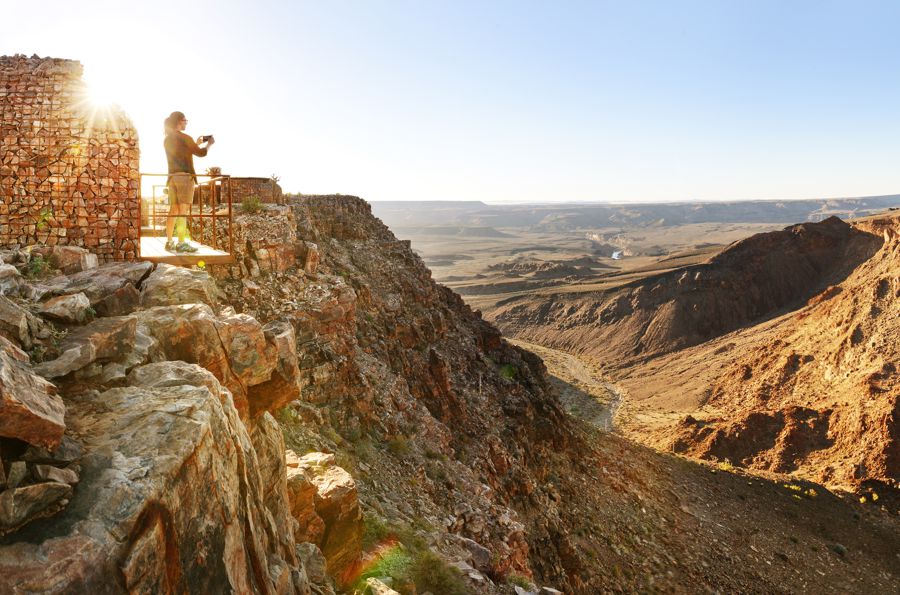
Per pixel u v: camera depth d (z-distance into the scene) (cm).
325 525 1018
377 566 1122
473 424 3212
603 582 2955
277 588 614
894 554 4344
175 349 705
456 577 1227
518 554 2030
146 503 436
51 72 863
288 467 1034
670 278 16188
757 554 3897
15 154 855
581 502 3684
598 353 14575
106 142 880
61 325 612
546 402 4569
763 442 7150
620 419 9112
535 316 17612
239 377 764
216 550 511
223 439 568
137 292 761
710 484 4997
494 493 2566
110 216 887
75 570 384
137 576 415
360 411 2103
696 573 3438
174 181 1083
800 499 4981
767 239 15625
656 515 4012
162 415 519
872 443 6097
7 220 857
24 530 396
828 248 15125
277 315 1945
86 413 520
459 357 4044
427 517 1720
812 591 3612
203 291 824
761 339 11962
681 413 9550
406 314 3609
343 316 2228
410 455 2097
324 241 3556
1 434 414
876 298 9331
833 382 8569
